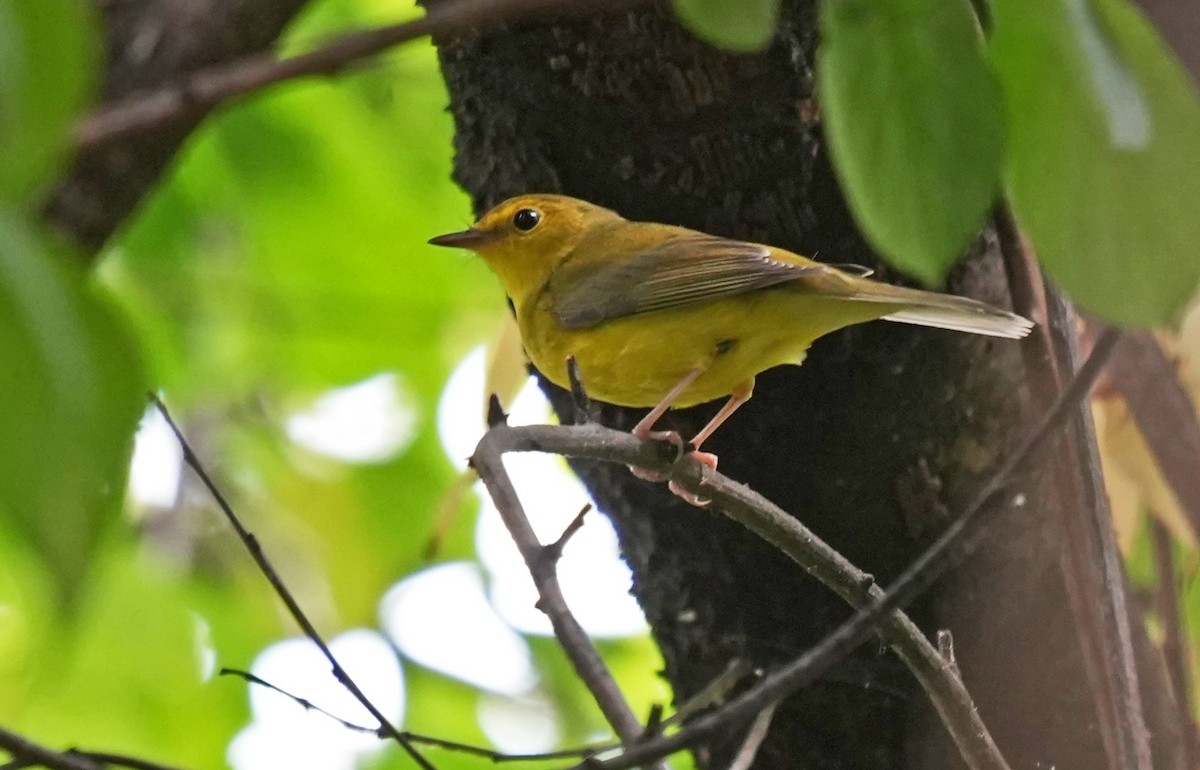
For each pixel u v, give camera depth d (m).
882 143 4.20
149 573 15.66
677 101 9.36
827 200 9.72
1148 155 3.91
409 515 17.28
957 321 9.03
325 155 15.52
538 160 10.44
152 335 15.73
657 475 8.95
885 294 9.25
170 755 15.12
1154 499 9.96
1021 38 4.05
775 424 10.11
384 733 7.82
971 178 4.16
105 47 7.14
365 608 16.95
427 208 16.03
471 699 16.62
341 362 16.97
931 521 9.81
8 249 3.06
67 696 14.84
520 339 12.20
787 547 8.18
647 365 10.41
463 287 16.70
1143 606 11.04
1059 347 7.97
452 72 10.30
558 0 3.59
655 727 5.96
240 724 15.52
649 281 10.19
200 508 17.81
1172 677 9.61
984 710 9.76
